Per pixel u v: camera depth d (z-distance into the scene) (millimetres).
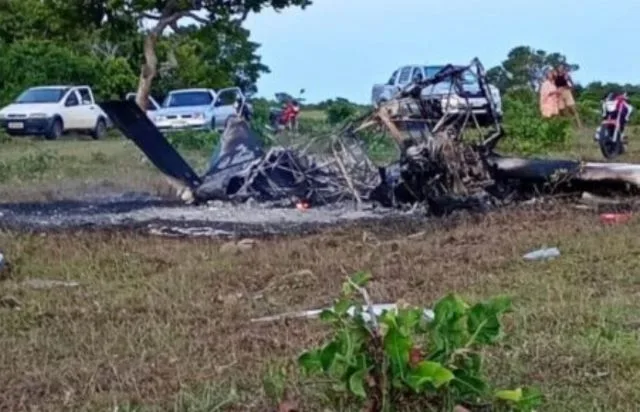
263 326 7668
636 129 31594
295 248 11086
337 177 15664
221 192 15992
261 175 15844
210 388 6070
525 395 5562
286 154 15812
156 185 18344
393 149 16031
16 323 7938
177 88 46938
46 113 33594
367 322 5660
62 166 21641
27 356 6973
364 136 15727
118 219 14438
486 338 5625
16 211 15516
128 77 43250
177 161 16672
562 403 5777
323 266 10016
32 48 42000
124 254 10898
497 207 14234
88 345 7191
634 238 10977
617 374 6273
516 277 9172
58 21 31219
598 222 12320
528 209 13820
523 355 6574
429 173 14422
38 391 6207
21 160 21719
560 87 28141
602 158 22375
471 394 5578
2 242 11406
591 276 9188
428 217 13875
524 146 23484
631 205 14008
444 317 5613
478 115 14977
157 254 10914
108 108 16531
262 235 12469
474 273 9484
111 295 8938
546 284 8797
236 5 30953
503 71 44188
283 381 6102
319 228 13086
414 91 14750
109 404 5906
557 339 6910
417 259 10305
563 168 14922
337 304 5883
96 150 27281
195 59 48000
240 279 9531
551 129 24250
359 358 5441
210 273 9797
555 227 11945
